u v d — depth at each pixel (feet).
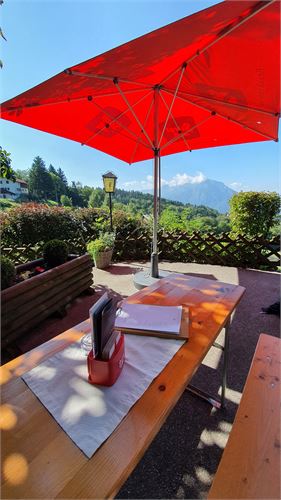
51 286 8.42
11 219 19.45
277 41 4.44
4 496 1.58
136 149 11.95
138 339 3.26
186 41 4.34
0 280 6.93
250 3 3.40
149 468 3.85
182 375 2.60
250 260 15.30
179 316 3.80
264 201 18.12
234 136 9.95
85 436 1.94
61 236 20.99
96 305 2.45
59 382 2.52
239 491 2.08
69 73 4.79
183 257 17.31
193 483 3.66
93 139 10.23
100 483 1.63
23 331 7.27
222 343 7.20
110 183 16.99
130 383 2.48
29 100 5.71
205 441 4.27
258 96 6.62
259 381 3.37
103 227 19.19
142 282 9.98
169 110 8.38
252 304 9.78
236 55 5.13
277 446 2.48
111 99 8.04
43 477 1.68
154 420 2.08
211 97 7.51
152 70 5.94
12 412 2.18
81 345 3.15
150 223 19.42
